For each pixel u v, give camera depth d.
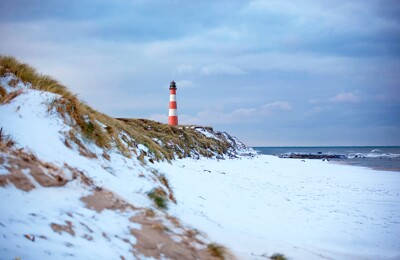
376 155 70.00
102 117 11.94
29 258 3.14
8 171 4.60
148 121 27.72
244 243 6.49
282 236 8.14
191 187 11.71
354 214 11.43
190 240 5.17
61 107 8.19
